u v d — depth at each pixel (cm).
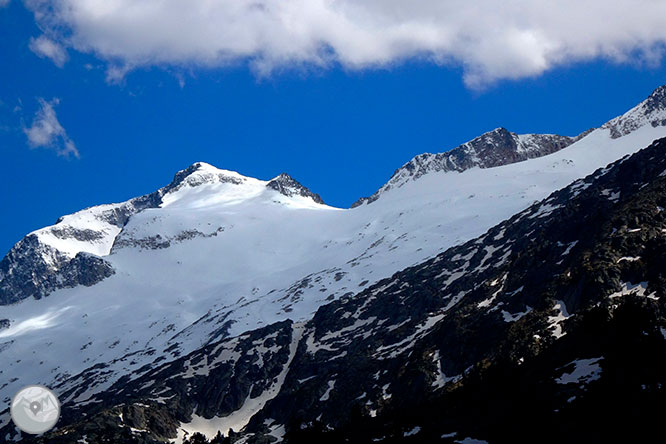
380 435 13825
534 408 11988
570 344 14675
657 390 11269
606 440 10444
